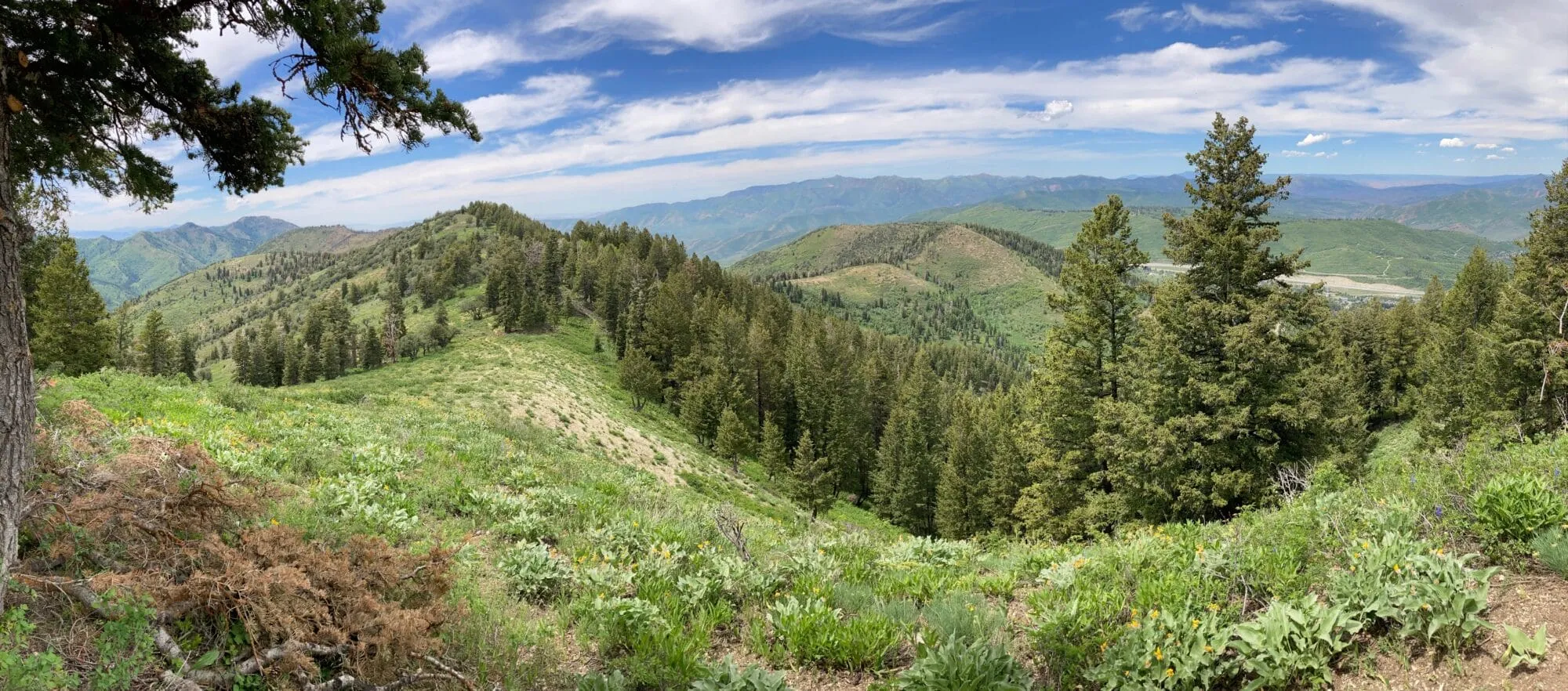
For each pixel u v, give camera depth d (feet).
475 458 49.34
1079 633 17.60
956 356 534.78
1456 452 27.45
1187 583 19.27
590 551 28.68
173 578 16.10
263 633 15.17
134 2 16.66
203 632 14.66
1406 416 195.11
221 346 544.62
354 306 518.78
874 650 18.76
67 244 137.59
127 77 18.34
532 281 385.29
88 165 20.25
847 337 372.38
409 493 34.12
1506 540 18.15
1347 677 14.79
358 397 81.35
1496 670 13.60
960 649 16.57
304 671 14.24
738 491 160.35
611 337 331.36
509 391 156.76
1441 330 163.94
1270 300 63.31
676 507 42.83
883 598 24.16
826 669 18.95
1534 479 18.83
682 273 377.91
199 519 18.19
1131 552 24.14
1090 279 80.64
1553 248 92.22
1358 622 15.31
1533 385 91.61
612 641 19.42
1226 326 66.90
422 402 90.02
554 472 52.70
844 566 28.63
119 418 35.37
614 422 170.60
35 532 15.65
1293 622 15.74
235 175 21.86
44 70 16.76
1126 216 80.48
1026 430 94.17
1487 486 19.12
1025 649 19.03
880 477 193.16
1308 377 64.90
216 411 44.21
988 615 21.18
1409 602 14.85
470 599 20.59
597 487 48.88
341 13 16.55
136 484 18.35
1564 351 79.41
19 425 14.38
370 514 26.50
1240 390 63.57
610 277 344.28
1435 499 21.90
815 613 20.88
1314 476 31.14
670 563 26.13
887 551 33.35
